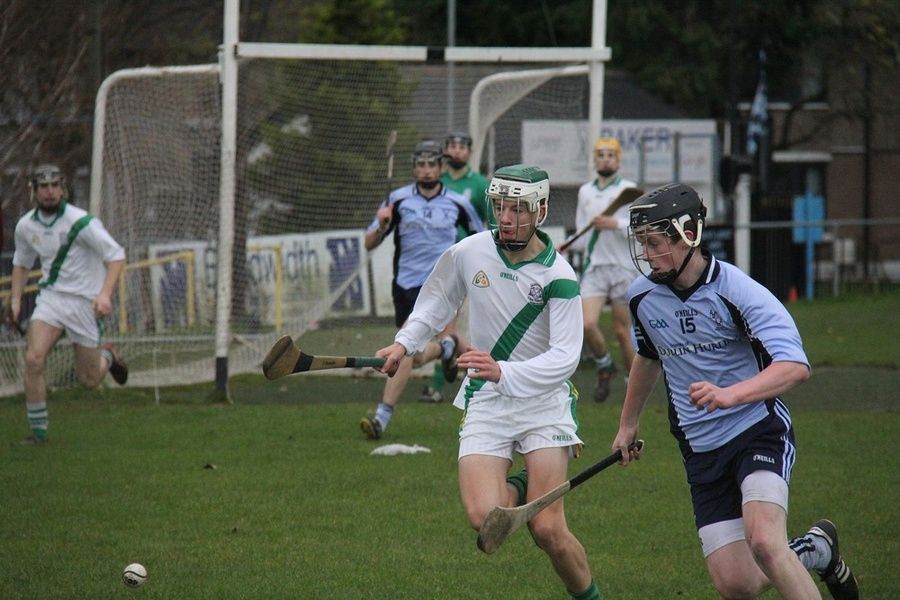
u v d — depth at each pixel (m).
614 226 40.16
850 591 19.50
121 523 25.88
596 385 43.53
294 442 34.84
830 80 108.88
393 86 54.97
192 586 21.42
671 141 86.19
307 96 54.03
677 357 17.78
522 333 19.64
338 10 79.06
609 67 102.81
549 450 19.06
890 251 117.38
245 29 76.31
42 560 23.06
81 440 35.38
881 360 51.50
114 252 35.28
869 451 33.03
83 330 35.69
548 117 57.62
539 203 19.08
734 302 17.09
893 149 118.38
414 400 43.44
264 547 24.02
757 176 90.38
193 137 46.53
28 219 35.28
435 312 20.34
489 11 102.00
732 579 17.12
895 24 103.12
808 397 42.72
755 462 16.94
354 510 26.95
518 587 21.55
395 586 21.52
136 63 72.69
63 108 61.97
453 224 37.91
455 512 26.84
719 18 102.69
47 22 60.81
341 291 52.44
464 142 41.00
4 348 45.88
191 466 31.59
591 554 23.59
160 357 48.72
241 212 51.38
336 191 54.44
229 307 43.22
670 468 31.25
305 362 18.67
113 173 46.38
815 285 89.19
